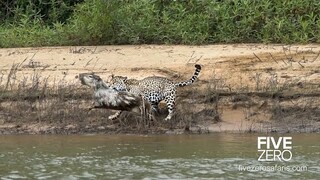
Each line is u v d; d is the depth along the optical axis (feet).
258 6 165.78
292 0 167.12
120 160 110.52
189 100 141.38
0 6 195.42
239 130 134.00
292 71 147.23
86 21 167.22
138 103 133.49
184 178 99.09
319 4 164.66
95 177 100.48
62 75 150.10
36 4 192.54
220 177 99.76
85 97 142.61
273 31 161.79
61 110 140.15
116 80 138.41
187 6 172.24
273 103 140.15
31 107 141.49
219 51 155.43
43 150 118.93
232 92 142.31
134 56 156.15
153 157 112.37
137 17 169.37
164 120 135.54
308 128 134.62
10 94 143.84
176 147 119.96
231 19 164.86
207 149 117.91
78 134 133.49
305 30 160.66
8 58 158.61
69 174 102.42
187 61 151.84
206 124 136.26
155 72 149.38
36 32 172.76
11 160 111.55
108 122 136.46
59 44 168.55
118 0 170.09
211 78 146.20
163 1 174.50
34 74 150.51
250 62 150.20
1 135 133.49
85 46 165.37
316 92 141.90
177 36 164.66
